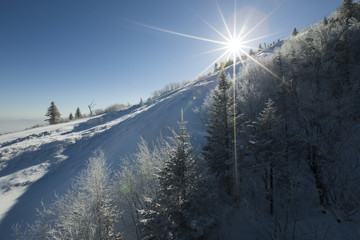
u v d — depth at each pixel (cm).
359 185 575
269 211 636
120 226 730
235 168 630
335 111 677
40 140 1716
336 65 995
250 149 661
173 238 441
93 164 762
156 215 477
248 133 835
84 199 643
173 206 479
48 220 648
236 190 639
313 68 1007
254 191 671
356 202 546
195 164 542
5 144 1841
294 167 720
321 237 511
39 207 820
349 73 1016
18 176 1098
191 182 493
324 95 733
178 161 491
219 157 677
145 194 741
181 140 519
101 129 1914
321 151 612
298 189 649
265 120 593
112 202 787
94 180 639
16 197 912
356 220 528
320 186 603
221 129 662
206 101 1513
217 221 570
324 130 703
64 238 558
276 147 607
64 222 554
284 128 767
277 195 643
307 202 623
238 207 639
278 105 869
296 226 560
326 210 587
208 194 516
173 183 466
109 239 568
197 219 468
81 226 533
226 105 654
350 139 673
